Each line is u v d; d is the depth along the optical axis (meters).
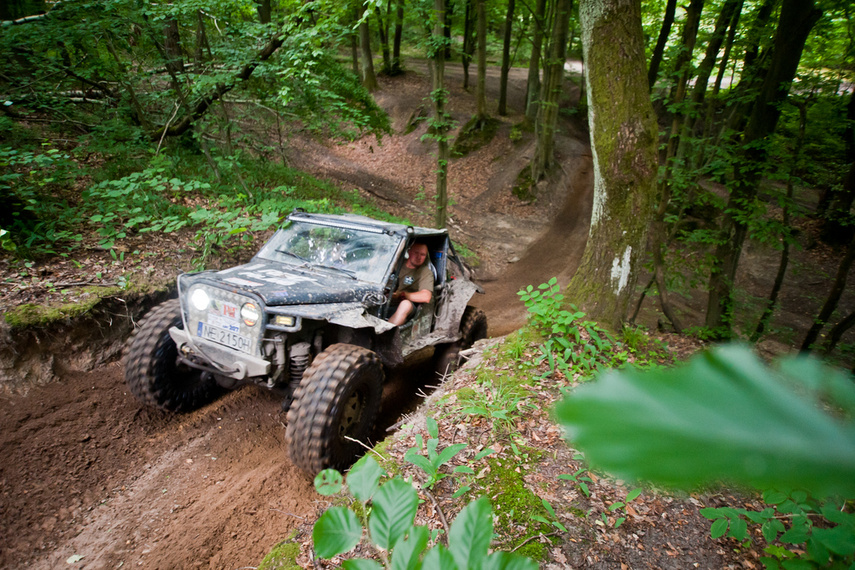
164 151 7.83
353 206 10.33
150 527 2.90
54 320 4.04
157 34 7.19
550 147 16.56
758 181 6.65
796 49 6.18
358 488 0.98
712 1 9.20
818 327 6.82
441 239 5.00
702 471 0.20
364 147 18.30
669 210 10.75
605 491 2.86
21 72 6.79
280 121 9.89
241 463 3.52
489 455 3.07
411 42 29.47
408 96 21.66
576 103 23.70
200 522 2.94
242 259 6.04
